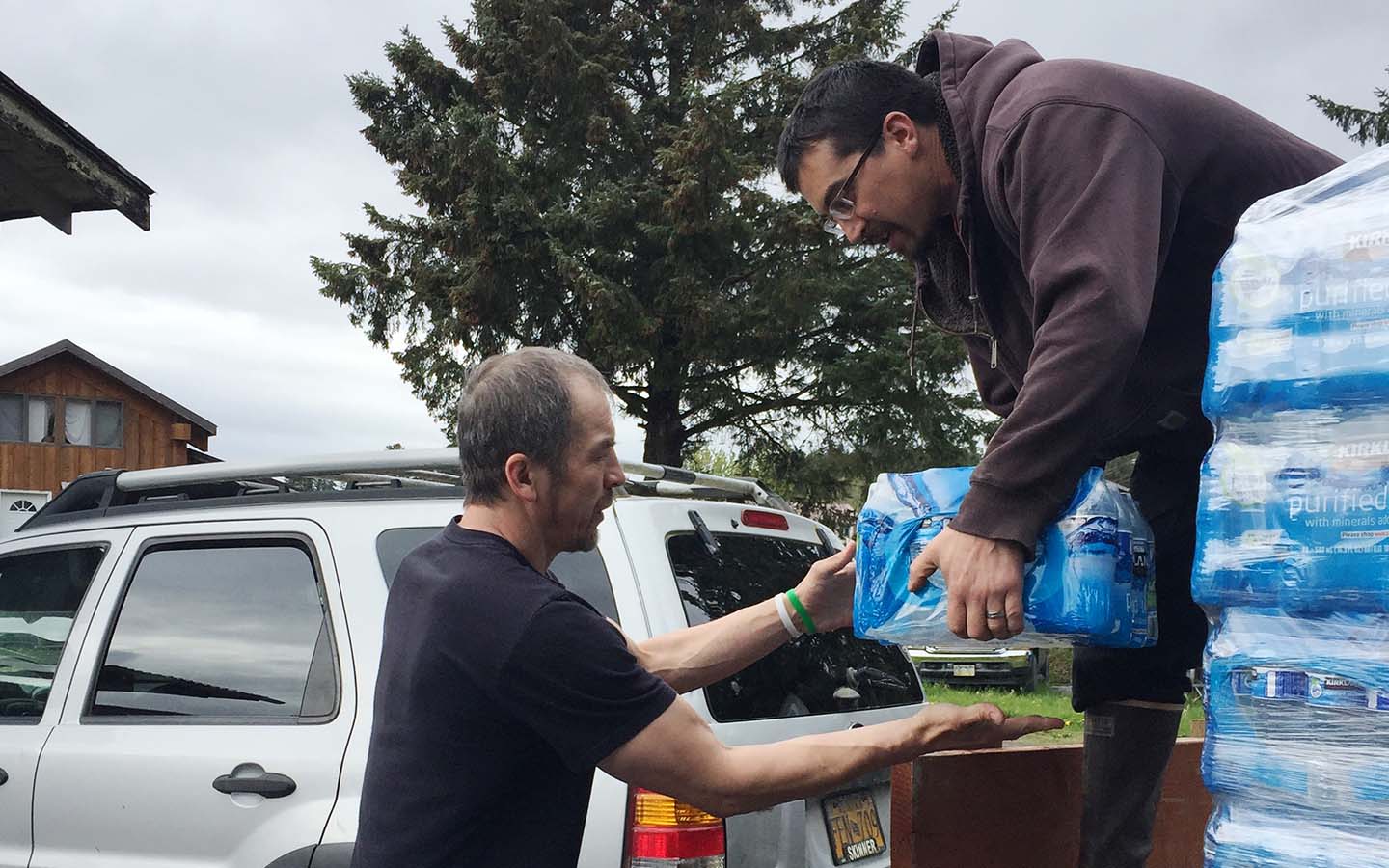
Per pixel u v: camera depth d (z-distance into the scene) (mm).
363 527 3301
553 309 16734
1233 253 1541
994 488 1613
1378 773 1349
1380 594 1367
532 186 16969
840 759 1750
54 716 3525
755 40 18328
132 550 3656
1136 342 1611
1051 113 1759
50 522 3975
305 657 3227
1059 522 1651
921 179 2035
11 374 30031
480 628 1717
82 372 30781
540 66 16984
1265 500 1464
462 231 16359
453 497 3252
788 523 3643
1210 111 1845
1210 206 1845
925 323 16203
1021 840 2033
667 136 17422
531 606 1711
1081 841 2098
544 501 1840
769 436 17875
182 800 3184
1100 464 2105
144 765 3266
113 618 3584
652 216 16422
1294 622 1435
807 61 18406
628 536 3037
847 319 16922
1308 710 1401
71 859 3338
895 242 2141
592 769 1728
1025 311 2008
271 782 3070
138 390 31203
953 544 1645
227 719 3250
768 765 1749
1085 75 1803
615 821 2766
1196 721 3139
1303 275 1467
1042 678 14938
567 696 1692
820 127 2049
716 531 3303
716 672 2258
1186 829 2412
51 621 3719
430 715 1741
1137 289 1628
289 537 3389
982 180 1898
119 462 31109
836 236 2348
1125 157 1717
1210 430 1994
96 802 3314
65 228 4773
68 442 30641
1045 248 1703
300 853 2984
